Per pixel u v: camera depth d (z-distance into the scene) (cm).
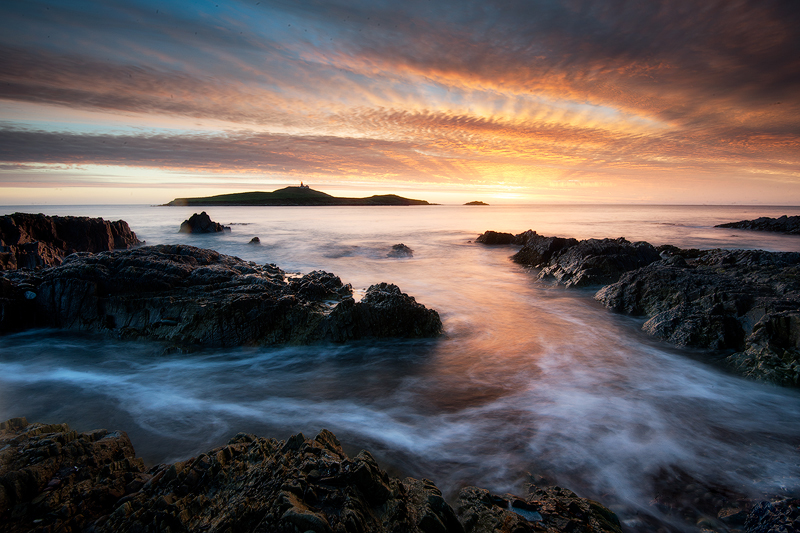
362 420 742
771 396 799
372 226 6031
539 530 437
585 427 706
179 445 662
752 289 1161
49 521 418
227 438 684
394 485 469
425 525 404
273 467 474
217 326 1080
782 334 891
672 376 912
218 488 464
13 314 1170
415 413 764
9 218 2378
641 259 1919
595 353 1058
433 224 6525
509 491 547
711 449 638
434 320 1216
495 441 667
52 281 1208
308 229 5425
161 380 914
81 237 2842
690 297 1215
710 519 489
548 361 1010
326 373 947
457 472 590
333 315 1123
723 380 883
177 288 1257
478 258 2828
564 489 524
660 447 644
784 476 566
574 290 1730
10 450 486
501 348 1102
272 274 1622
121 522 420
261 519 388
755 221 5488
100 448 537
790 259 1588
